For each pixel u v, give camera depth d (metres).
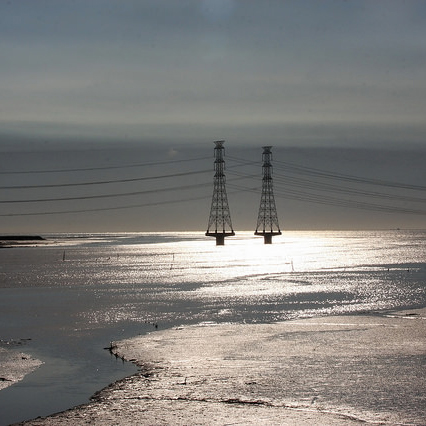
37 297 60.97
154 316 46.78
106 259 138.25
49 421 20.97
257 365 28.83
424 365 28.28
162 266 110.81
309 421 20.55
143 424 20.44
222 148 199.12
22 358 31.72
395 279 79.00
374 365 28.41
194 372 27.64
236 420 20.72
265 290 65.81
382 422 20.42
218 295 61.22
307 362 29.28
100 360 31.02
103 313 48.56
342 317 45.03
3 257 149.38
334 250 185.25
